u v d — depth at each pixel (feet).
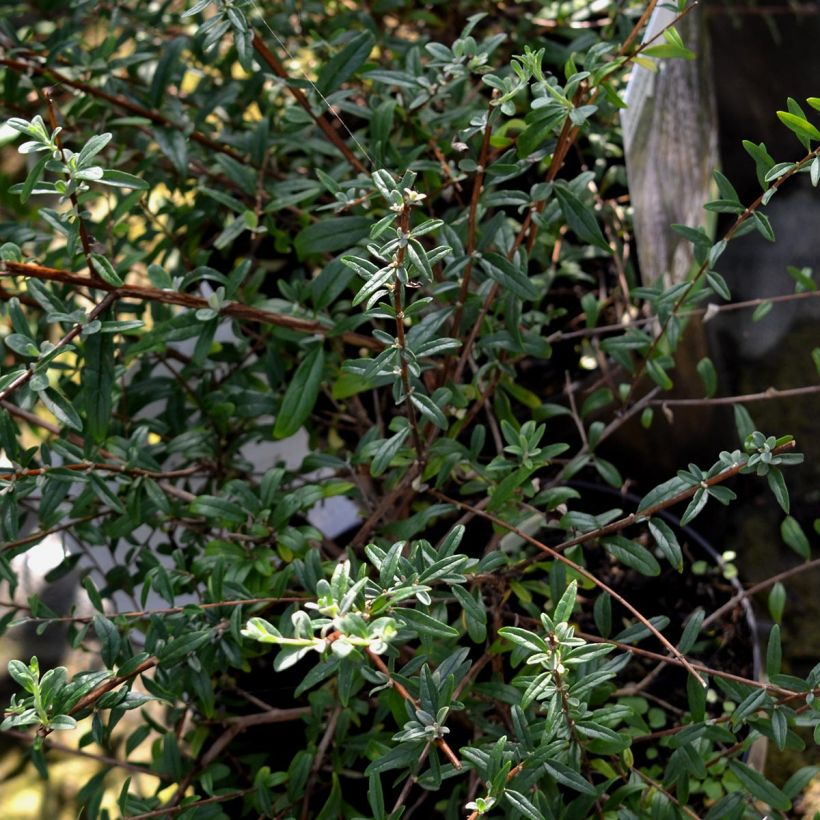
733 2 6.97
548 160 4.51
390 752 3.05
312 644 2.40
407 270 3.21
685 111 4.80
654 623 3.64
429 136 4.66
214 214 5.18
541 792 3.30
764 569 6.15
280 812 4.04
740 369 6.89
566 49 5.34
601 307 5.34
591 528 3.84
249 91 5.19
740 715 3.27
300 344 4.48
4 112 5.09
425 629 2.95
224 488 4.41
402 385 3.45
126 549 5.94
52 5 5.30
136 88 5.16
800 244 6.98
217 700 4.70
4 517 3.49
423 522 3.94
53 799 5.82
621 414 4.56
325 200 5.46
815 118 6.94
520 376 5.81
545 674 2.85
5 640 6.61
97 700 3.15
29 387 3.35
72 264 4.07
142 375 4.91
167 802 4.42
